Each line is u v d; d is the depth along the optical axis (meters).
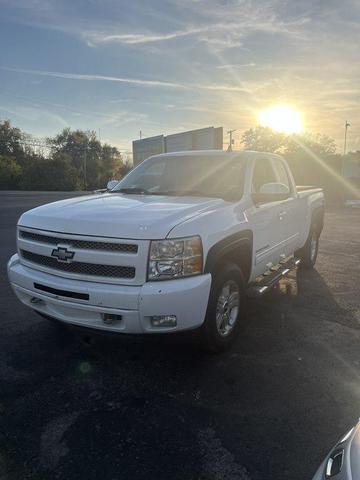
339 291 5.75
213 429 2.70
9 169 51.25
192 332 3.27
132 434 2.64
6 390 3.14
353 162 48.38
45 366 3.51
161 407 2.94
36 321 4.47
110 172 73.31
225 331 3.77
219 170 4.53
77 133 76.56
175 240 3.02
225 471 2.33
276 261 5.10
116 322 3.08
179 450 2.50
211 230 3.32
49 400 3.02
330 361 3.64
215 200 3.90
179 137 24.11
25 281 3.48
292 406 2.96
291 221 5.52
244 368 3.51
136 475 2.30
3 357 3.66
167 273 3.00
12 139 66.19
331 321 4.59
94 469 2.34
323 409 2.93
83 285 3.09
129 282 2.99
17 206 20.66
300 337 4.15
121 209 3.44
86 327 3.21
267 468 2.36
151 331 3.03
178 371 3.45
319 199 7.09
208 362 3.61
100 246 3.07
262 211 4.39
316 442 2.58
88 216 3.26
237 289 3.87
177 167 4.80
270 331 4.29
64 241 3.22
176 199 3.94
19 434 2.63
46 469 2.34
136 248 2.97
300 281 6.28
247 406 2.96
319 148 54.97
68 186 53.53
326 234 11.48
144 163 5.29
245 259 4.13
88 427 2.71
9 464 2.37
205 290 3.15
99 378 3.33
